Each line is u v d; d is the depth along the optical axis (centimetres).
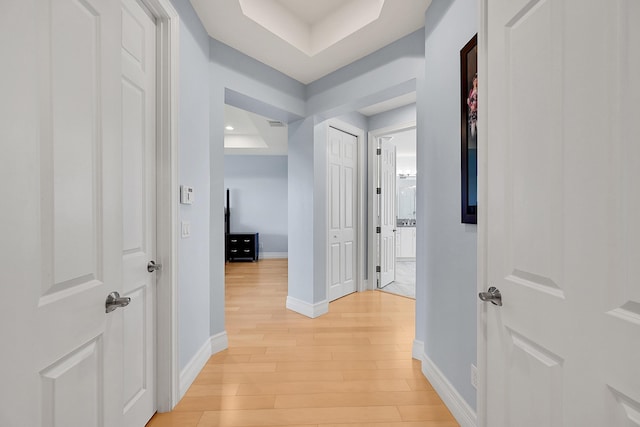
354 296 373
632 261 56
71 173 73
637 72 55
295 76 276
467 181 135
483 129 105
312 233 298
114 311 89
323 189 309
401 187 716
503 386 94
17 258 59
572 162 68
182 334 167
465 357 140
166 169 149
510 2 89
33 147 63
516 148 87
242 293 391
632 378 55
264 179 702
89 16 78
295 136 310
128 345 128
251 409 154
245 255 657
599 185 61
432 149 175
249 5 192
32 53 62
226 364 201
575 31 67
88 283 79
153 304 147
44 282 65
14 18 59
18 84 59
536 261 79
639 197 55
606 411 60
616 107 58
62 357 70
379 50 229
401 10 184
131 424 129
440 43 165
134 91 131
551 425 74
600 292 61
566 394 69
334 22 221
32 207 62
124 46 124
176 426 141
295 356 213
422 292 206
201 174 192
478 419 107
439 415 150
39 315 64
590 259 63
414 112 356
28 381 61
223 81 220
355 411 153
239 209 700
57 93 68
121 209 91
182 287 166
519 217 86
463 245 141
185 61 169
